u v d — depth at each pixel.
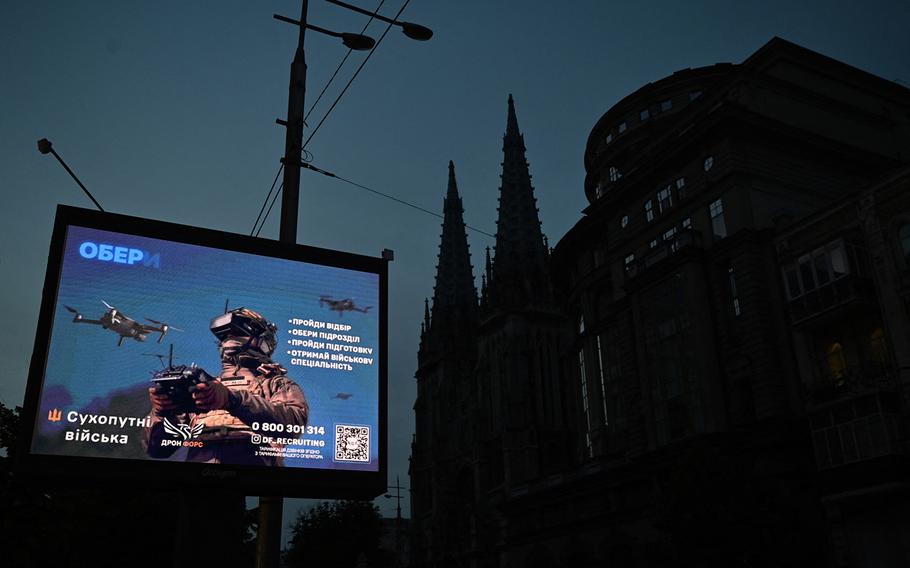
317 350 19.98
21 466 16.23
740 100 54.94
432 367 144.00
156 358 18.20
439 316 146.62
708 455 39.81
